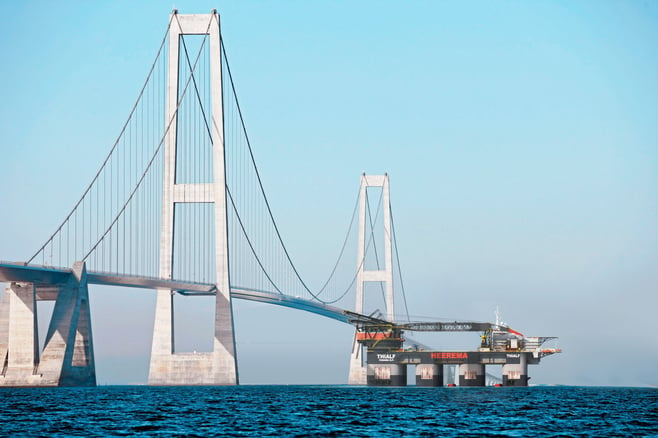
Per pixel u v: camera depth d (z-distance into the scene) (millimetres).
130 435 142625
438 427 157000
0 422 162500
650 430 154625
